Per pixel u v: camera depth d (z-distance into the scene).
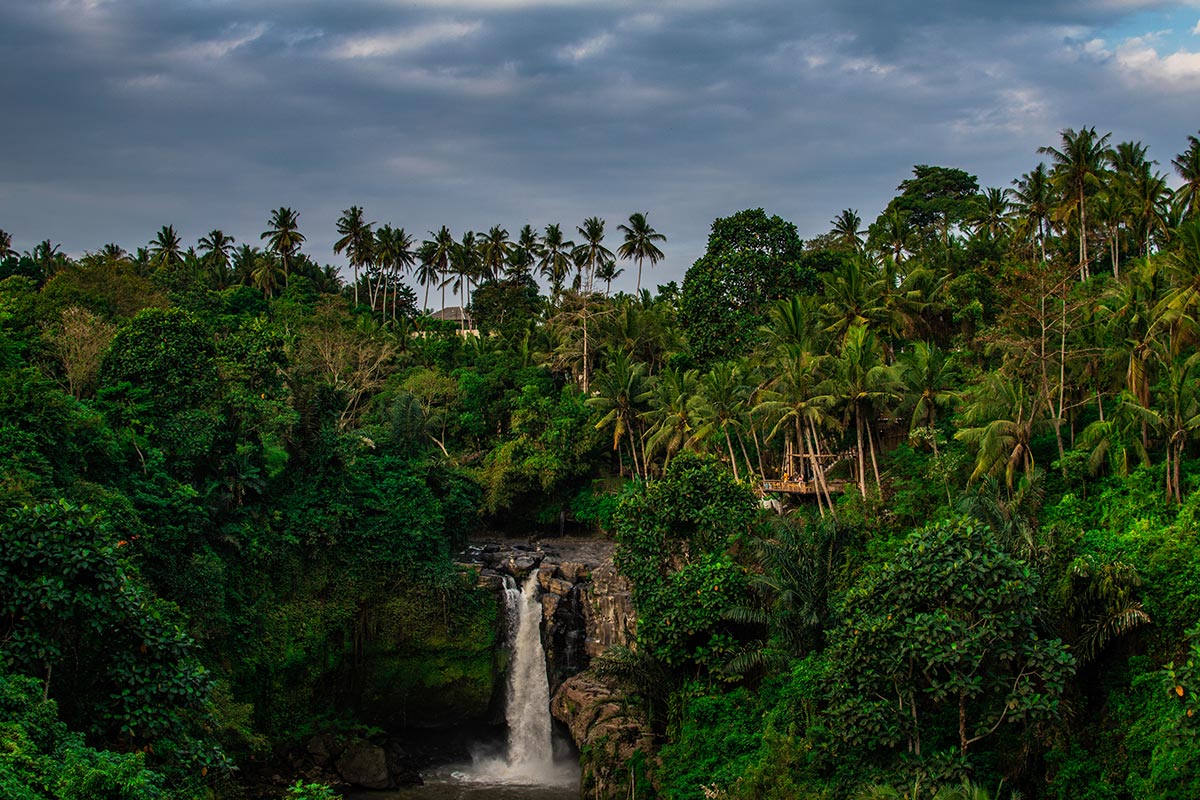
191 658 34.72
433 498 58.47
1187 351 48.81
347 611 53.81
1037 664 31.92
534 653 58.44
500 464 76.62
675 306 101.44
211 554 45.62
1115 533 40.31
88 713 28.75
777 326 64.81
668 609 45.06
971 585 32.47
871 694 33.78
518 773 53.56
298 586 52.50
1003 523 39.59
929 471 50.84
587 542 76.44
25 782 22.27
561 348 91.12
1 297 61.53
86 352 53.22
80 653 29.12
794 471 65.62
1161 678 33.09
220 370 54.12
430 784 50.94
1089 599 35.12
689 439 67.88
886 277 69.00
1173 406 43.97
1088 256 76.44
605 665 45.62
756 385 64.00
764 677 43.06
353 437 57.03
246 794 45.69
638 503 49.38
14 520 28.14
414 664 55.59
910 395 55.03
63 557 27.83
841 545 44.00
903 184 104.00
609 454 81.56
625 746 45.34
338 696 54.50
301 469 54.47
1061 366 50.00
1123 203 67.44
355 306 115.75
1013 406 48.53
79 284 66.38
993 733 34.31
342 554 54.41
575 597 60.56
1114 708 34.09
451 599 56.28
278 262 121.50
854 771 34.12
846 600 36.06
